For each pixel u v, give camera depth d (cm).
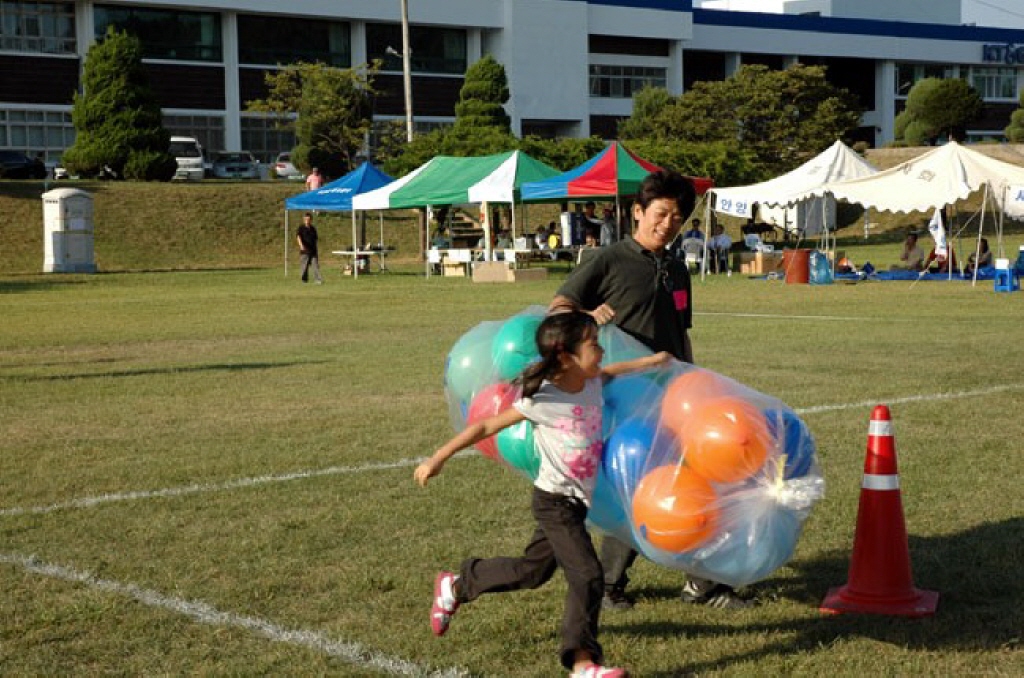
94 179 4984
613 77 7981
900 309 2077
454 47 7262
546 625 516
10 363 1464
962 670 453
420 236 4419
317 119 5688
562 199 3181
